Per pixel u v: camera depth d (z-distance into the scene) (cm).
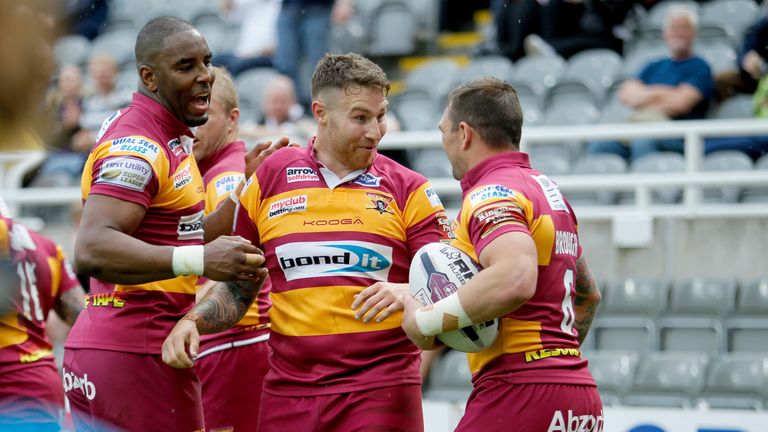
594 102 3938
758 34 3656
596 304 1528
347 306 1415
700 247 3053
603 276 3117
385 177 1459
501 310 1237
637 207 3111
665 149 3503
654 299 3008
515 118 1399
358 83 1402
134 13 5538
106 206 1344
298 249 1424
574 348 1378
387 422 1402
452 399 2823
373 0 5169
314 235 1424
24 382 1811
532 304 1340
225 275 1351
